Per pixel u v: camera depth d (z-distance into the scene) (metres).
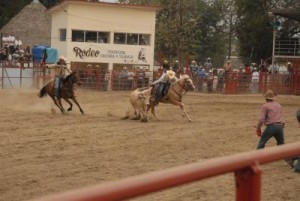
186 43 66.19
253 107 29.14
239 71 42.34
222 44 84.06
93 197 2.22
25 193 9.57
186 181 2.70
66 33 46.22
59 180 10.61
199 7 80.38
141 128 18.56
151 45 48.94
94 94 35.34
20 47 49.75
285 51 45.84
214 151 14.45
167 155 13.66
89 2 46.38
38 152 13.57
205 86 40.31
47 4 74.06
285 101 35.03
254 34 58.97
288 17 45.06
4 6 71.12
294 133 18.67
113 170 11.65
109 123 19.73
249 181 3.18
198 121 21.44
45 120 20.20
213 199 9.11
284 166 12.34
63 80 22.89
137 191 2.41
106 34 47.50
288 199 9.43
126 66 48.03
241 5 59.91
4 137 15.76
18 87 38.44
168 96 20.95
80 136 16.33
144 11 48.53
